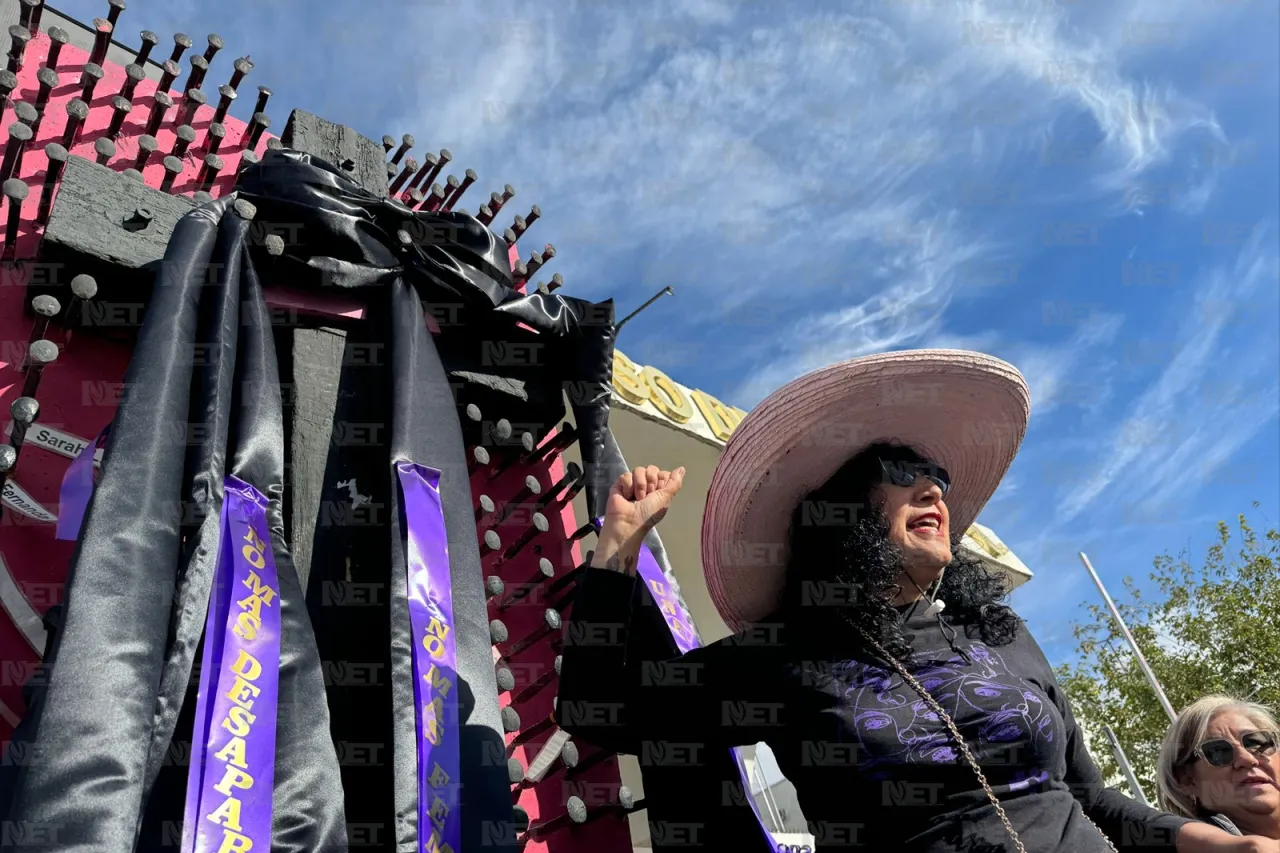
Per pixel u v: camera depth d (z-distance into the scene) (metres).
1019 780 2.33
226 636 3.21
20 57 4.54
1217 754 3.06
